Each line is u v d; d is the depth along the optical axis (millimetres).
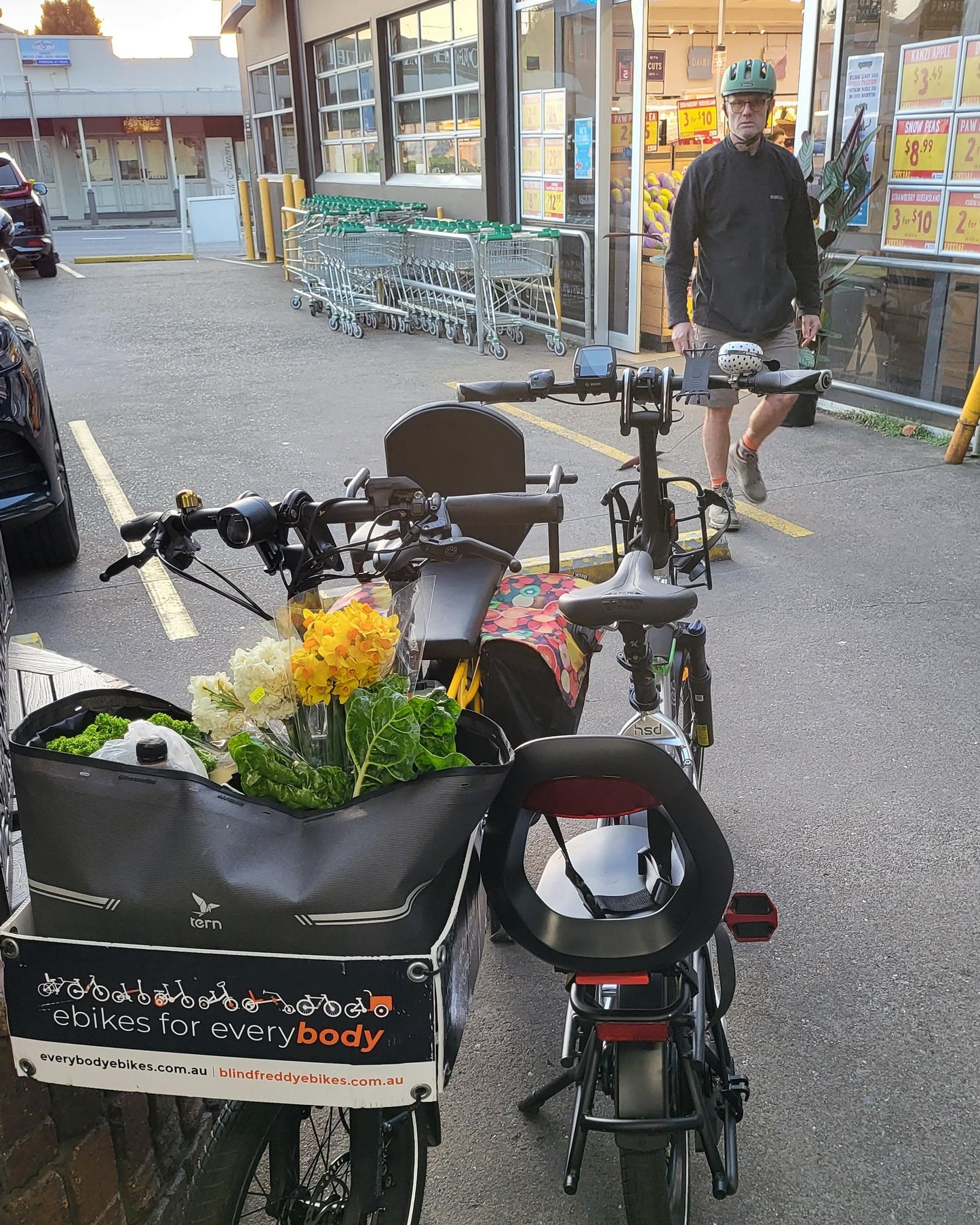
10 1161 1788
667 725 2213
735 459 6141
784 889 3186
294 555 2076
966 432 6902
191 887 1465
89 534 6191
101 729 1659
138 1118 2027
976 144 6906
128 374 10609
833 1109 2453
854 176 7500
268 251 21000
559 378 9680
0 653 2480
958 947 2945
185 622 5043
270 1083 1524
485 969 2961
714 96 10094
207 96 44094
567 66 10695
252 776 1543
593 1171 2332
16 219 18703
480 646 2553
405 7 13672
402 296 12648
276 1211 1788
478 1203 2264
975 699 4230
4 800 2076
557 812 1728
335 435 8023
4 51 45906
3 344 4680
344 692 1562
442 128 13680
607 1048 1896
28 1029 1562
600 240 10562
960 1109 2445
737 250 5531
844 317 8172
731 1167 1947
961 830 3447
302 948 1469
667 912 1702
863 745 3930
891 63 7418
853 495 6504
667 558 2889
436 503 1868
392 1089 1499
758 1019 2721
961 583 5270
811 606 5062
